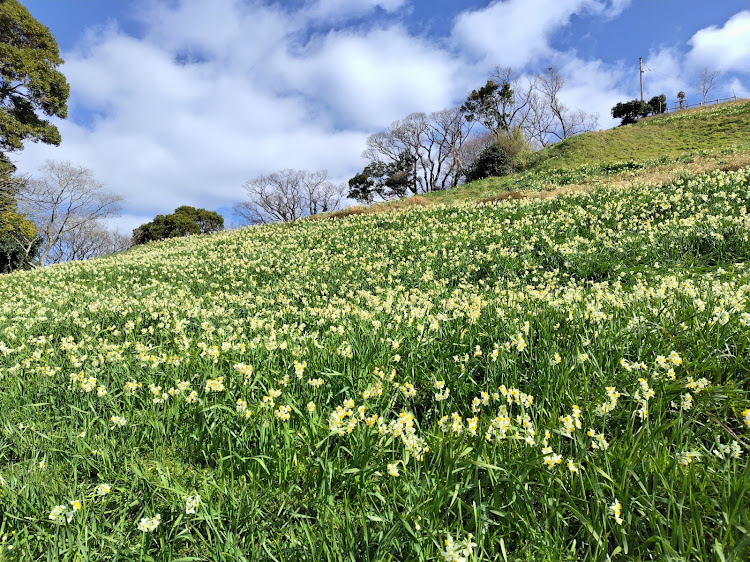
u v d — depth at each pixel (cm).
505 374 362
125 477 278
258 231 2353
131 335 670
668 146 3098
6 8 2688
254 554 211
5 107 2842
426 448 255
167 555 214
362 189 7188
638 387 303
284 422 305
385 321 577
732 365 310
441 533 207
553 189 2162
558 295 673
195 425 335
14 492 253
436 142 6669
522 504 228
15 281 1502
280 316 762
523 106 6612
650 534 205
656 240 921
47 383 445
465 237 1313
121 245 6222
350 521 223
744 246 778
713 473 219
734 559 172
